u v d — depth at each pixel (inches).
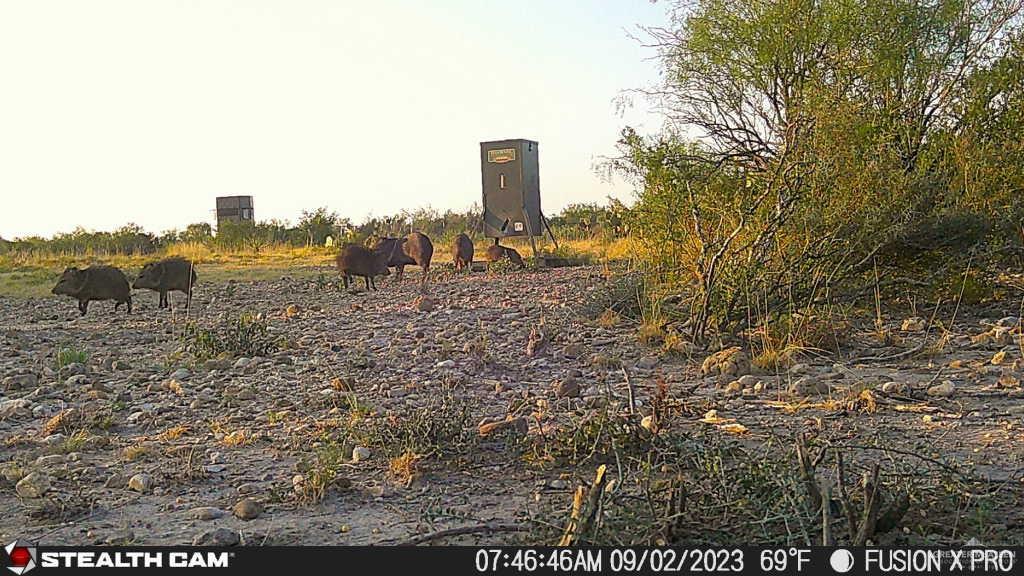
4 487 229.9
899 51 573.0
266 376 368.2
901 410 287.6
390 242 805.2
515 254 927.0
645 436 235.1
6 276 1051.3
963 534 180.4
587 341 432.8
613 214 710.5
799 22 613.6
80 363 404.8
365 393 331.3
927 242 444.1
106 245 1566.2
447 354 399.9
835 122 445.1
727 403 305.3
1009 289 500.7
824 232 417.4
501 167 993.5
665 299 461.7
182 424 291.1
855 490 195.8
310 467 237.3
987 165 492.4
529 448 243.4
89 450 264.2
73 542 192.5
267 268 1099.3
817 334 392.5
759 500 181.5
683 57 668.1
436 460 240.4
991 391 310.3
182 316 596.7
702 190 513.7
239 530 197.9
